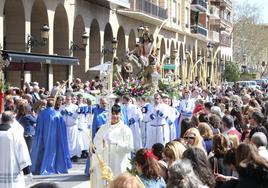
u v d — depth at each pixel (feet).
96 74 124.47
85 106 65.46
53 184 16.84
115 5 137.18
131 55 86.63
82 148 66.59
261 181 24.14
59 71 117.39
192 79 114.93
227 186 25.07
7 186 39.19
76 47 117.50
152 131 64.90
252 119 45.14
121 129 39.86
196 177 22.63
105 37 146.61
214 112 52.39
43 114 55.88
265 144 32.71
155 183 25.45
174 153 28.55
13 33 96.48
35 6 103.50
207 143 36.70
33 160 55.26
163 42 194.90
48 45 106.11
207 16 280.10
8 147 39.19
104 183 38.50
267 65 338.34
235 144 34.12
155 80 78.43
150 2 165.89
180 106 75.56
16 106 55.88
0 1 86.63
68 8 113.80
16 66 83.15
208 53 172.65
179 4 216.74
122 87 73.46
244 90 102.53
